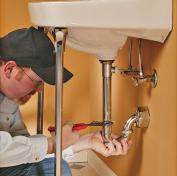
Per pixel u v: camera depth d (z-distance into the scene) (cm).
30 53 117
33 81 122
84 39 113
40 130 158
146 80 127
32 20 107
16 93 126
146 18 108
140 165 143
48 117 220
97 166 210
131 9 105
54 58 119
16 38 121
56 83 105
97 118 206
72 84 226
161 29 112
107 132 128
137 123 133
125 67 153
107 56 123
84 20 100
